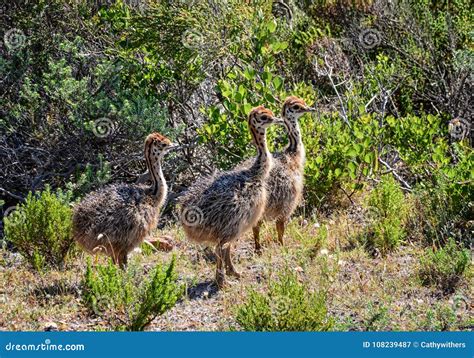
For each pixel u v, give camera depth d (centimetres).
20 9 4169
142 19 4156
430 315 2586
